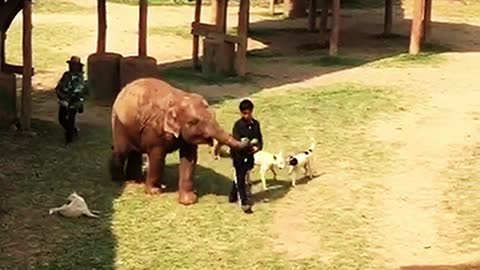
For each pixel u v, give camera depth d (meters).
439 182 12.96
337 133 15.56
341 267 9.84
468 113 17.17
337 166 13.70
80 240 10.41
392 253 10.32
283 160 12.70
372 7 36.78
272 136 15.29
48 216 11.14
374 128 15.96
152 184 12.17
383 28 30.53
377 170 13.52
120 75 17.86
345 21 32.22
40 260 9.77
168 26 29.78
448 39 27.58
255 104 17.59
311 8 29.38
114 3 35.12
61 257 9.88
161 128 11.74
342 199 12.19
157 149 11.95
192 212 11.52
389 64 22.53
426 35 26.22
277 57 24.11
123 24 29.83
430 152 14.53
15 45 25.11
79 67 14.62
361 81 20.14
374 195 12.38
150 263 9.80
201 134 11.35
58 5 33.22
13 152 13.82
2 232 10.55
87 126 15.84
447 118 16.77
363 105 17.53
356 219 11.41
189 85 19.62
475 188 12.65
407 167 13.70
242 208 11.57
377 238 10.78
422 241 10.73
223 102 17.81
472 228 11.10
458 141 15.20
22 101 14.95
